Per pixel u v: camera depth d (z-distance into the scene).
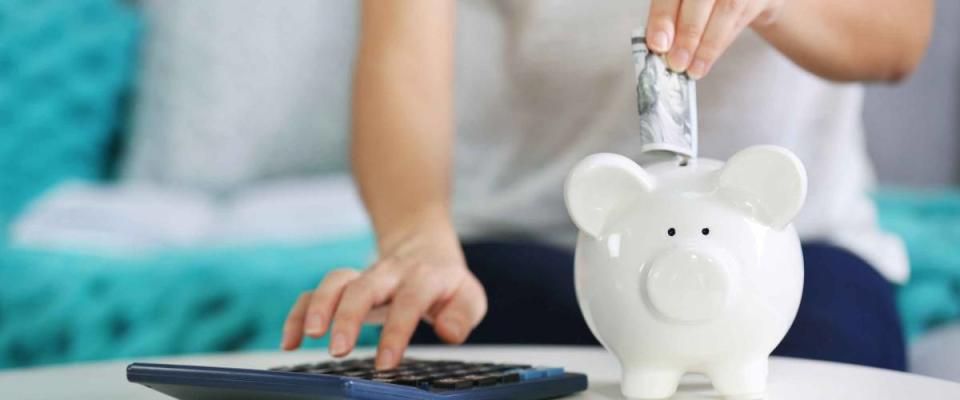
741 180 0.55
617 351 0.58
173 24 2.83
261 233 2.27
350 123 1.02
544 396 0.58
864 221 1.17
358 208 2.32
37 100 2.68
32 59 2.68
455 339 0.78
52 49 2.71
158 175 2.79
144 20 2.87
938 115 3.00
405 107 0.97
